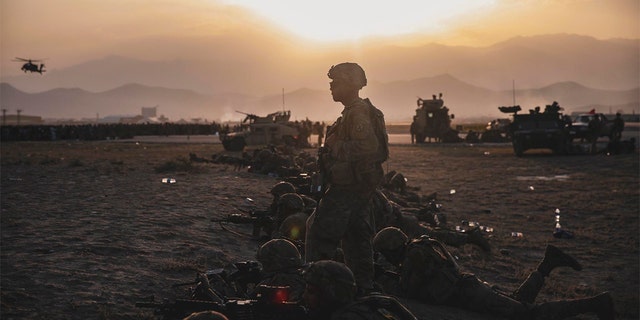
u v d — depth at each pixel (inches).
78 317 230.2
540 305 256.1
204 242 385.1
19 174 874.1
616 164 1279.5
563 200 760.3
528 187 892.0
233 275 223.8
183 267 311.1
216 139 2864.2
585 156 1541.6
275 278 205.6
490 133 2440.9
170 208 526.0
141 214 485.7
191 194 631.8
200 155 1457.9
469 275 267.3
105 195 615.5
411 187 815.1
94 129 2893.7
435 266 267.6
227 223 459.5
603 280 399.2
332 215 219.5
